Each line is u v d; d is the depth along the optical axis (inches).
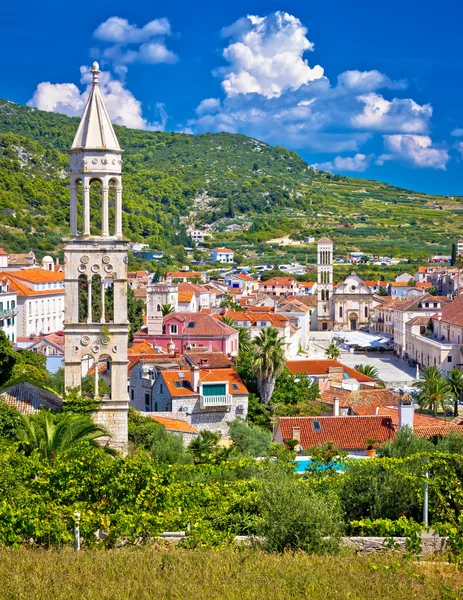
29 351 4849.9
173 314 5526.6
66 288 2758.4
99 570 1622.8
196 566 1647.4
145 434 3132.4
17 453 2324.1
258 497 2003.0
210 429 3897.6
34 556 1691.7
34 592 1509.6
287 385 4480.8
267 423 4079.7
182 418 3860.7
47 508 1913.1
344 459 2482.8
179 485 2148.1
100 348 2760.8
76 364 2763.3
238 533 1979.6
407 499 2161.7
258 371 4269.2
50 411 2687.0
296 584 1552.7
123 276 2763.3
